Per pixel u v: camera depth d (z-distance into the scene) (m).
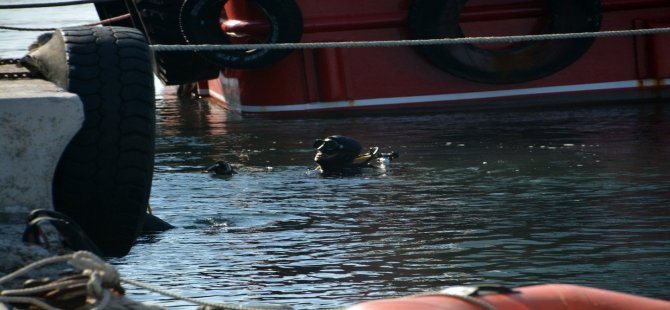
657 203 31.25
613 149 42.59
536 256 25.05
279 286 22.61
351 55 61.16
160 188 36.47
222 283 22.92
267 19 60.12
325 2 60.75
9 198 21.45
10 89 22.88
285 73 61.19
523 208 31.19
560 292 11.27
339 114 59.97
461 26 61.66
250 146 47.88
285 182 37.41
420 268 24.08
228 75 65.62
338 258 25.27
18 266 17.81
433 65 61.47
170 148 47.81
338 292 22.06
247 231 28.86
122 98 23.03
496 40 38.88
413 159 41.84
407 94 61.75
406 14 61.16
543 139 46.38
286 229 29.02
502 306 10.80
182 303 21.09
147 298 21.50
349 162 39.81
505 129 50.38
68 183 22.67
